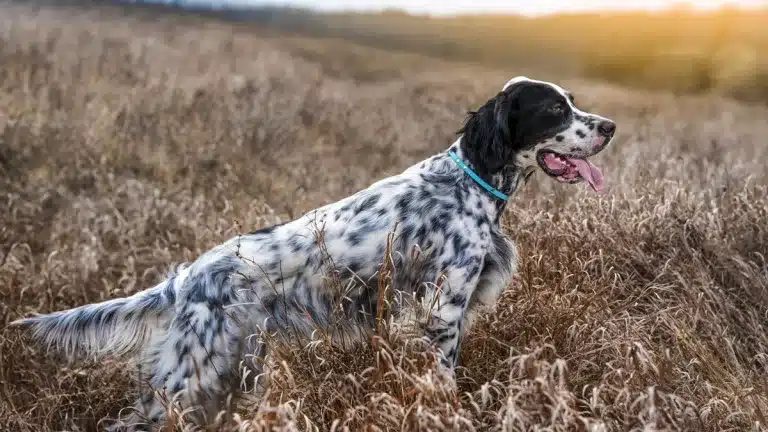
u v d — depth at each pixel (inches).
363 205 125.4
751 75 944.9
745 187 172.6
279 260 121.0
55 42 465.4
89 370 135.1
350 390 110.6
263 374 111.1
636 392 108.6
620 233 157.6
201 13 1406.3
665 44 1129.4
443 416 99.1
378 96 496.1
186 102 314.5
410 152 312.0
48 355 142.7
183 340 114.8
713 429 109.7
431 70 893.2
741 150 311.4
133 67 422.3
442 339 120.7
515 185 133.3
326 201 218.5
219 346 114.7
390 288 120.2
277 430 95.7
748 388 117.5
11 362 138.2
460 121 356.2
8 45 417.1
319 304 122.1
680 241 158.2
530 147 130.9
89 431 130.1
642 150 257.3
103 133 259.3
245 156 258.8
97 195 225.6
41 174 233.1
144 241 189.3
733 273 152.0
